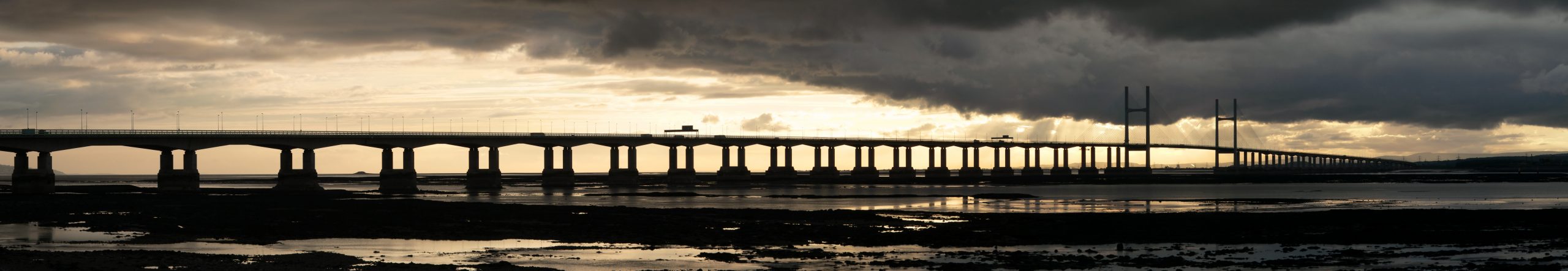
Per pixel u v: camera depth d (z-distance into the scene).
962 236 57.53
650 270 43.09
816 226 65.12
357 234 59.88
